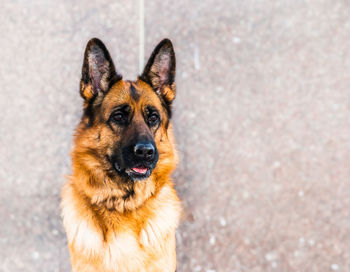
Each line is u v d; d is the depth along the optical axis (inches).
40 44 88.0
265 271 74.0
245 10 92.1
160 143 67.5
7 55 87.0
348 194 79.1
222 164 81.0
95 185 65.7
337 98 86.1
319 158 81.7
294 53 89.6
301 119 84.5
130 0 91.1
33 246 75.0
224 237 76.0
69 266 74.0
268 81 87.3
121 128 66.1
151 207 66.5
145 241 65.5
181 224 76.8
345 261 74.5
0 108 83.2
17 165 79.5
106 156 66.0
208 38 90.2
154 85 68.7
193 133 83.0
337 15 92.4
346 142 82.8
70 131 82.0
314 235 76.2
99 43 66.6
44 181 78.7
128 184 65.9
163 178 67.3
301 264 74.4
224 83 86.8
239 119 84.3
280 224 76.9
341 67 88.4
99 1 91.0
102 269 65.0
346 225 77.0
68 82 85.3
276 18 92.0
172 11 91.2
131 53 88.4
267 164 81.0
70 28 89.4
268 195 79.0
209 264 74.4
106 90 67.0
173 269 66.8
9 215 76.6
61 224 76.3
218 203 78.2
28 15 90.0
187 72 87.6
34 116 82.8
